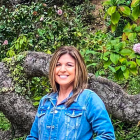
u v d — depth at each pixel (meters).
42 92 4.15
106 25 7.88
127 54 3.04
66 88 2.09
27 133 3.89
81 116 1.96
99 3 9.70
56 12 5.83
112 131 1.95
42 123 2.03
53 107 2.03
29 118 3.77
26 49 4.79
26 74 3.81
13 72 3.82
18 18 5.71
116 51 3.04
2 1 9.64
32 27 5.66
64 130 1.95
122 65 3.02
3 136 3.99
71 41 5.06
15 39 5.54
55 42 4.99
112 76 4.95
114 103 3.30
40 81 4.16
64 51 2.11
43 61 3.69
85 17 8.77
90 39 5.02
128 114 3.26
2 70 3.84
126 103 3.28
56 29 5.23
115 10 3.15
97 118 1.95
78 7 8.87
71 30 5.18
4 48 5.62
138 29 3.22
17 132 3.93
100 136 1.92
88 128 1.99
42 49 4.93
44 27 5.47
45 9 6.09
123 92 3.35
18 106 3.79
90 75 3.46
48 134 1.98
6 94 3.79
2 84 3.80
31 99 3.99
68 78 2.07
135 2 2.98
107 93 3.34
